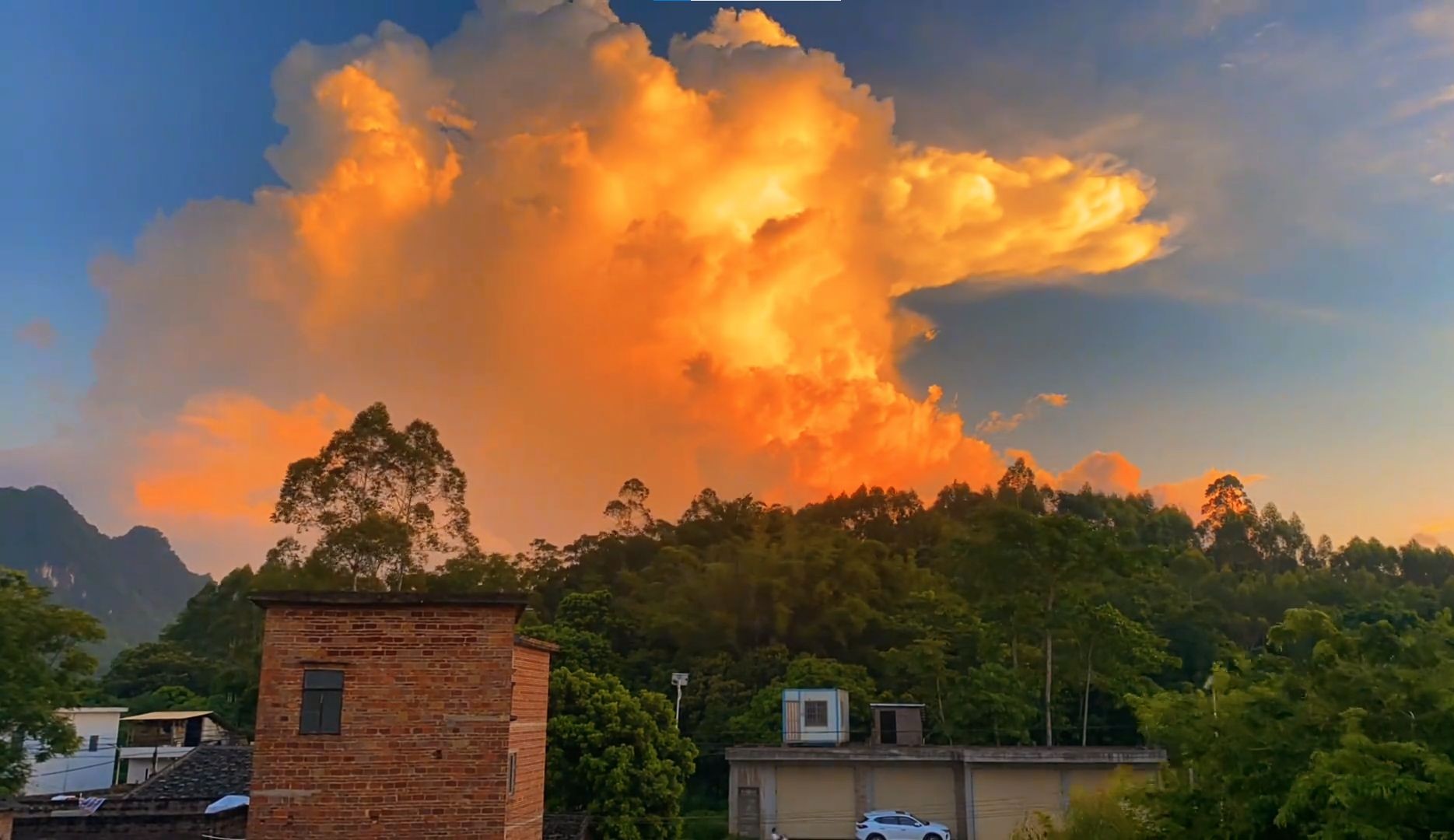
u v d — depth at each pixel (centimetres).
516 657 2372
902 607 7212
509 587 6669
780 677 6347
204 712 5478
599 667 6600
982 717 5103
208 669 7619
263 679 2000
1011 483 11269
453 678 2022
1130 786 2106
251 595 2017
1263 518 11400
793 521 9294
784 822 4388
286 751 1973
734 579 7262
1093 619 5250
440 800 1973
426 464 5906
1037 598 5384
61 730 3253
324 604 2036
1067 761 4278
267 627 2022
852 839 4344
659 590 7719
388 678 2016
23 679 3164
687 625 6969
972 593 6694
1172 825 1611
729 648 6944
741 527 9369
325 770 1972
